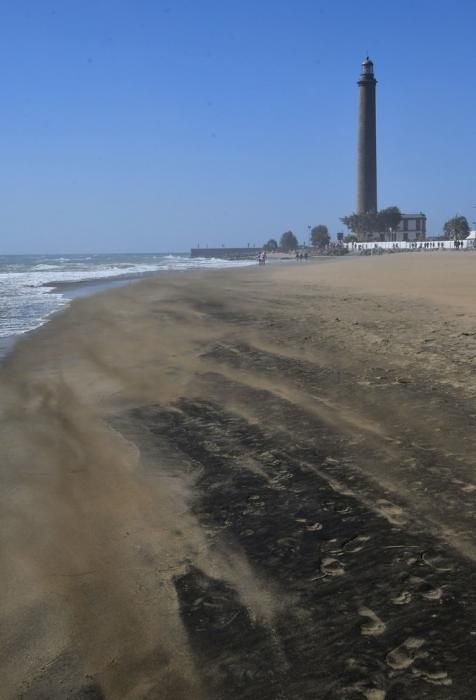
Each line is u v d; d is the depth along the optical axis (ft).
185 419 20.99
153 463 17.11
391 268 121.08
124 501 14.71
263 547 12.08
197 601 10.40
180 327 42.73
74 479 16.17
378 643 8.93
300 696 8.08
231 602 10.31
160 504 14.44
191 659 8.96
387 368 25.66
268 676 8.50
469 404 19.90
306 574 10.96
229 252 643.86
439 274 91.61
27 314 55.47
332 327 38.22
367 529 12.32
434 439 16.99
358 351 29.76
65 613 10.23
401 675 8.26
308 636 9.25
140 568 11.60
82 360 32.17
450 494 13.53
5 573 11.57
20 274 157.17
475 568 10.57
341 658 8.70
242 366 28.27
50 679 8.70
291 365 27.73
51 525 13.53
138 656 9.10
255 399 22.63
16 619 10.10
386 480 14.57
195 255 648.79
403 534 11.97
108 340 38.40
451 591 9.98
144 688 8.46
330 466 15.78
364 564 11.05
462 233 412.57
